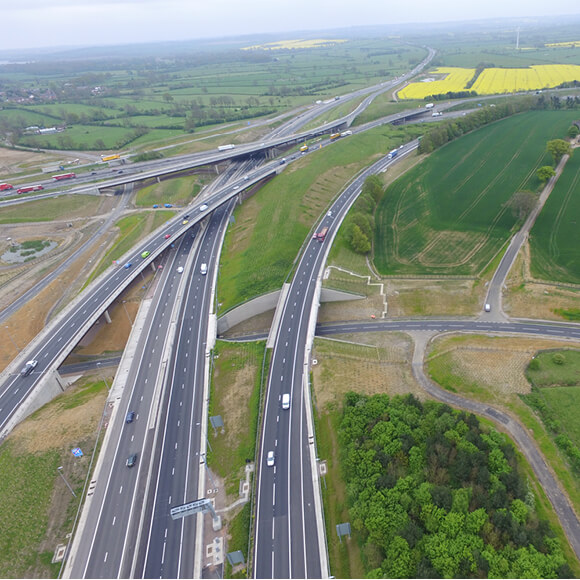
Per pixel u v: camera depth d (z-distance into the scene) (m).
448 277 146.38
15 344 133.88
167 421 98.25
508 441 87.81
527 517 68.12
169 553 73.00
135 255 164.38
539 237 159.38
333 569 68.81
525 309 130.25
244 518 76.69
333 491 80.00
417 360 116.25
